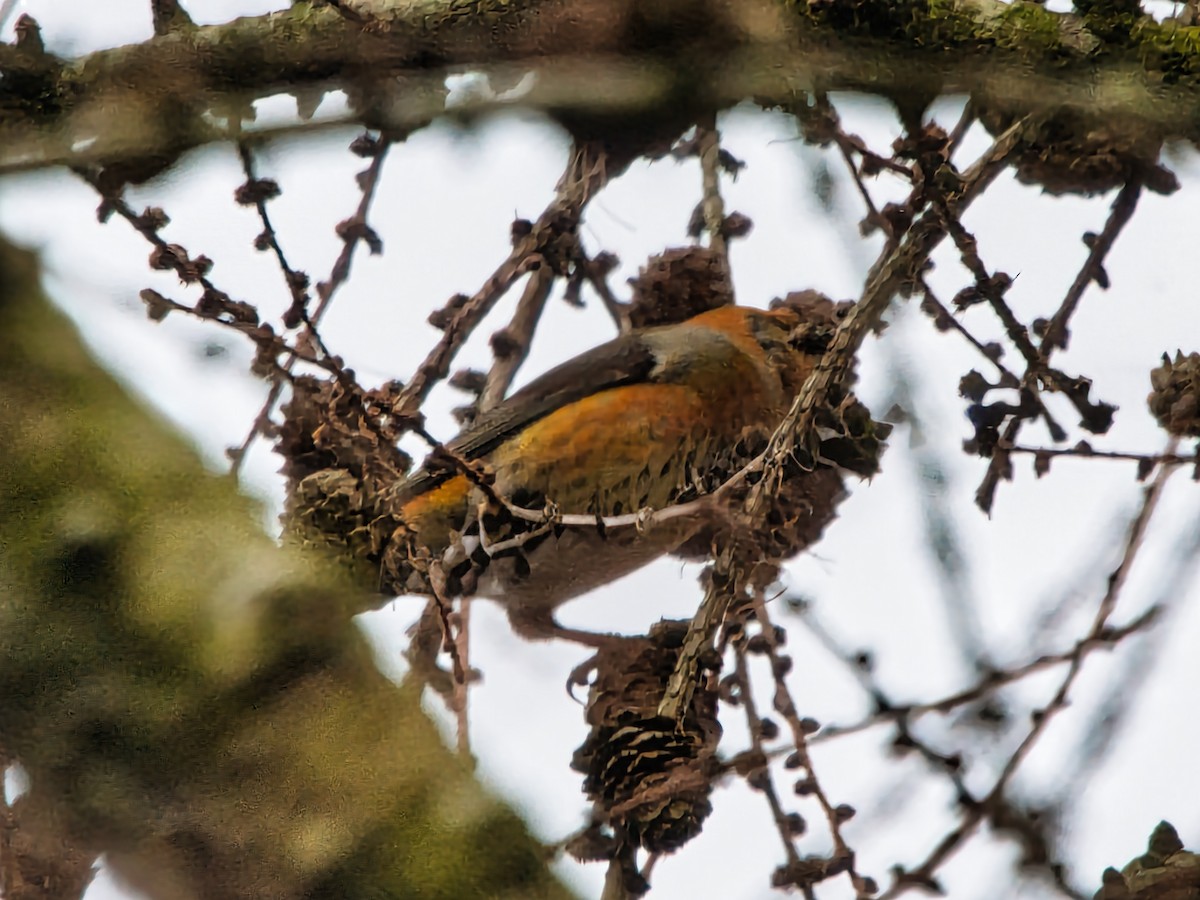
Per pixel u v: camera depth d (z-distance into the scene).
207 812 5.54
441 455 6.42
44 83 6.75
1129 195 6.97
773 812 6.34
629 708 6.71
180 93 6.89
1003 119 7.21
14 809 5.57
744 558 6.50
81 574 5.67
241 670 5.70
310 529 6.09
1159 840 5.84
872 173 6.61
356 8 7.07
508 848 5.81
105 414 6.03
